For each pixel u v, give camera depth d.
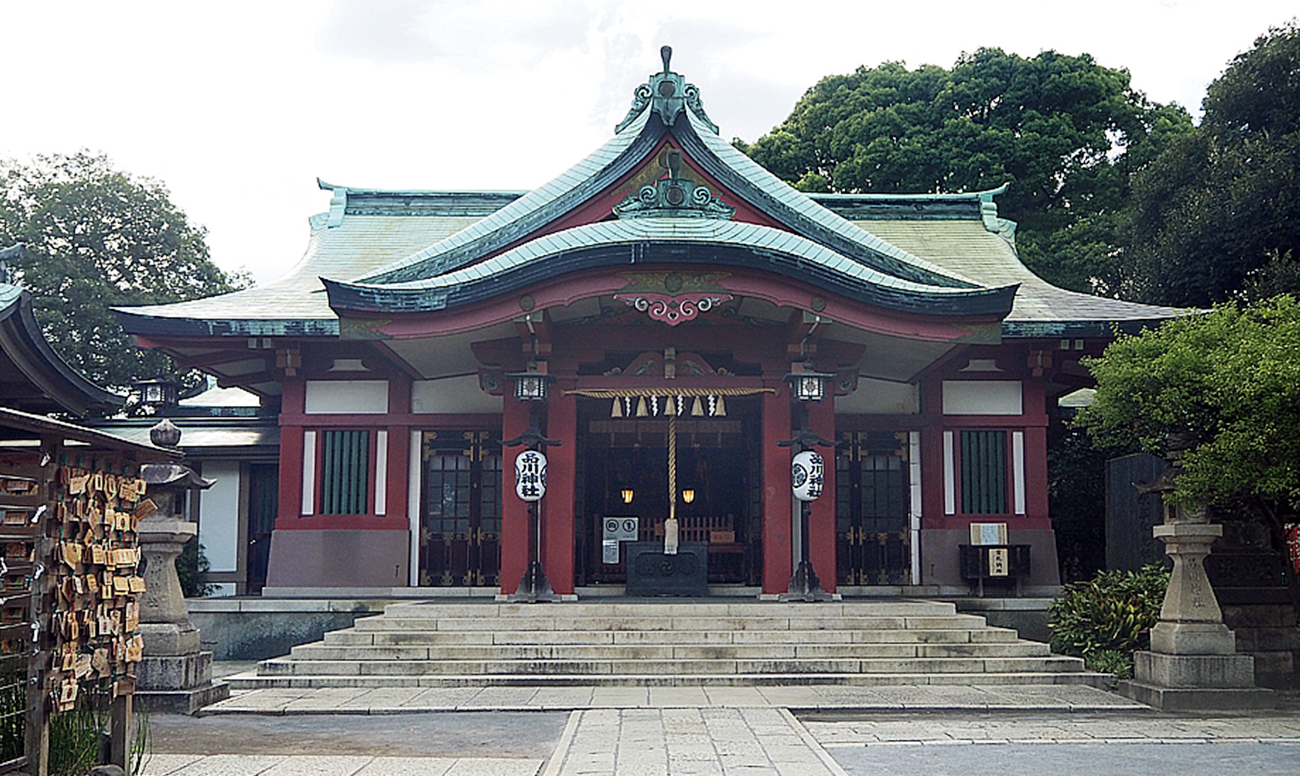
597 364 18.75
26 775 6.13
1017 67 32.72
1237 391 11.57
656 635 14.41
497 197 23.09
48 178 30.62
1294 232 19.41
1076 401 22.39
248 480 21.67
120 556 7.20
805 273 15.40
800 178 34.91
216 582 21.33
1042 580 18.88
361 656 13.93
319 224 22.97
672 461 17.56
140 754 7.55
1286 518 13.08
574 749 9.05
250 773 8.19
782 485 17.28
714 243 15.13
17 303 12.85
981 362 19.56
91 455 6.99
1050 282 30.80
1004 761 8.73
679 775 8.00
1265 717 11.30
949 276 16.69
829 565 17.33
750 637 14.41
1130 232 24.61
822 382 16.36
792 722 10.45
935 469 19.31
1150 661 12.37
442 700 11.99
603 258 15.23
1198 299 21.44
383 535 18.92
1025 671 13.57
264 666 13.55
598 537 21.61
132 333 17.59
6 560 7.27
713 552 20.53
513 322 15.95
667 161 17.16
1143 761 8.75
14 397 14.41
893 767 8.47
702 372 17.56
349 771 8.26
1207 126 22.23
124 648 7.30
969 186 31.88
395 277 16.69
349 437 19.28
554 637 14.36
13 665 7.24
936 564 19.06
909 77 34.41
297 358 18.72
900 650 14.04
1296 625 14.66
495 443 19.38
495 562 19.12
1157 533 12.88
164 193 31.44
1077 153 32.75
